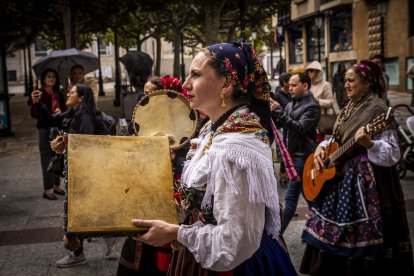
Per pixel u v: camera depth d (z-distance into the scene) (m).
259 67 1.93
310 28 32.59
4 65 12.94
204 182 1.84
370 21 25.69
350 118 3.46
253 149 1.78
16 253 4.65
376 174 3.33
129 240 2.89
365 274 3.33
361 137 3.20
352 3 27.17
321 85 7.89
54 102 6.77
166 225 1.75
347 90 3.49
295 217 5.55
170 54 49.56
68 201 1.71
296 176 3.90
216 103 1.90
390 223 3.33
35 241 4.97
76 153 1.85
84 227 1.66
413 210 5.70
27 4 18.03
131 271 2.88
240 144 1.77
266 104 1.98
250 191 1.71
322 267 3.49
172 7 22.39
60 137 2.86
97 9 18.55
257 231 1.75
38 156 10.02
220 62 1.84
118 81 22.38
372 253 3.30
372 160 3.27
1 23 19.03
